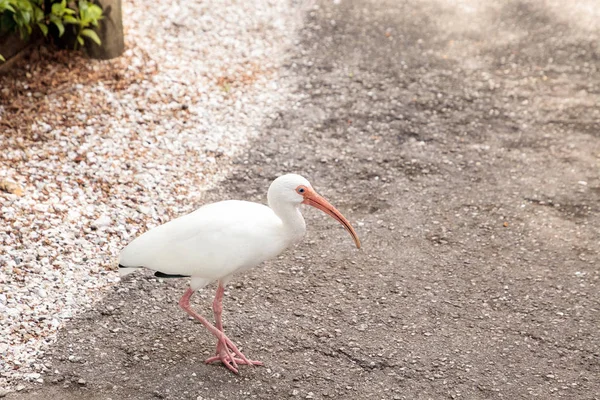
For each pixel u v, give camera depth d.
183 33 9.14
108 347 4.79
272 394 4.47
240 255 4.52
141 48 8.56
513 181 6.94
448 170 7.11
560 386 4.59
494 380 4.63
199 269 4.50
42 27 7.59
